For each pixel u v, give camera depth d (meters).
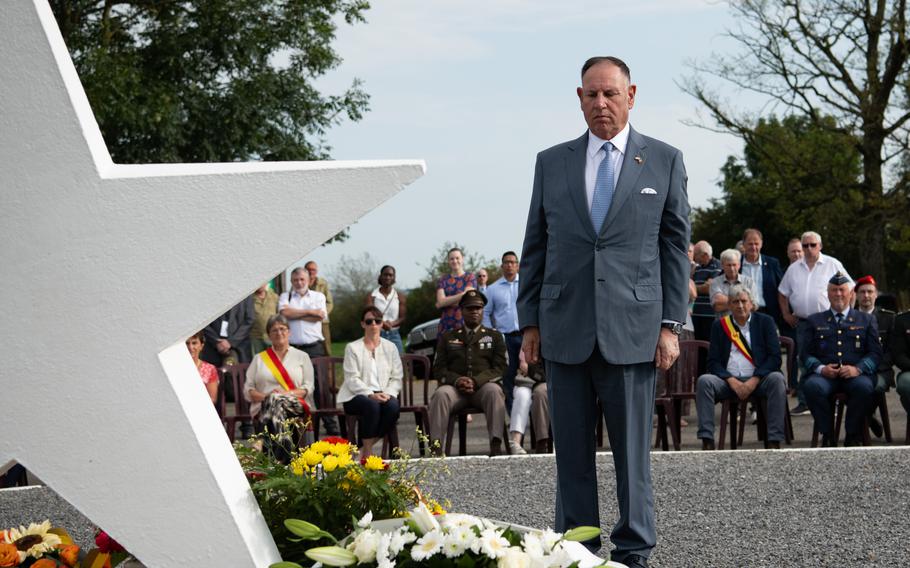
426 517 3.07
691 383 10.03
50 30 3.14
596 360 4.62
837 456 8.82
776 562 5.45
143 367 3.17
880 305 12.50
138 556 3.17
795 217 27.17
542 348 4.75
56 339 3.17
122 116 17.55
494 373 9.78
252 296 13.02
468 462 8.98
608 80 4.61
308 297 12.91
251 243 3.18
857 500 7.06
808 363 9.95
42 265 3.16
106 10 19.33
